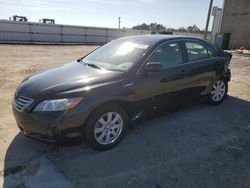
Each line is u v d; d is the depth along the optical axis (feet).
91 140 11.25
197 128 14.57
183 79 14.94
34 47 81.20
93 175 9.98
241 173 10.39
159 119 15.67
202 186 9.50
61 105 10.33
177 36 15.62
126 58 13.48
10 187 9.19
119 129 12.28
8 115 15.99
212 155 11.69
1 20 98.84
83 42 123.44
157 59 13.67
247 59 49.32
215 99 18.42
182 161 11.12
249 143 13.00
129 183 9.55
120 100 11.88
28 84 11.87
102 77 11.85
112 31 132.16
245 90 23.80
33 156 11.23
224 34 88.74
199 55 16.57
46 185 9.33
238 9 84.17
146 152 11.78
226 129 14.60
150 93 13.17
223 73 18.24
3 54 54.60
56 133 10.34
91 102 10.80
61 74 12.56
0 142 12.39
